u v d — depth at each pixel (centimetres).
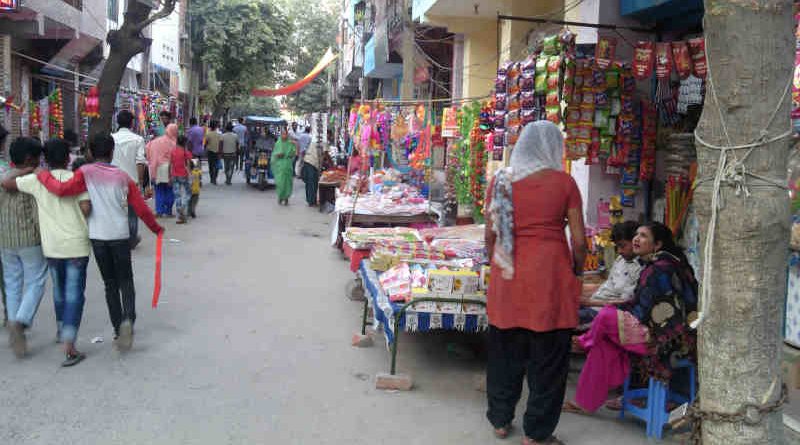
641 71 568
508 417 416
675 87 670
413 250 641
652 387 425
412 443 409
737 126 268
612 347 430
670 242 462
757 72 263
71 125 2064
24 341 533
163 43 3275
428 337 623
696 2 639
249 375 513
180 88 3653
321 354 567
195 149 2038
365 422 436
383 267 616
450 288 509
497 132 715
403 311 497
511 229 399
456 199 1080
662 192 703
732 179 269
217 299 732
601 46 597
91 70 2188
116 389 478
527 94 627
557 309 394
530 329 394
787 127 270
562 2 1009
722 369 282
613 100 647
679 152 628
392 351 499
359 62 2622
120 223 541
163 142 1258
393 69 2175
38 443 393
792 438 413
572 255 412
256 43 3681
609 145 655
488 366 426
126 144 891
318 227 1302
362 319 675
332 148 2039
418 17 1301
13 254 532
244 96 4050
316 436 414
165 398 464
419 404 469
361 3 2653
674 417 413
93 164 537
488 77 1314
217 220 1338
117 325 559
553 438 409
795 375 498
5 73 1515
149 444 396
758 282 272
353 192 1076
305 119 5666
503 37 1172
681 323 417
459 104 1047
